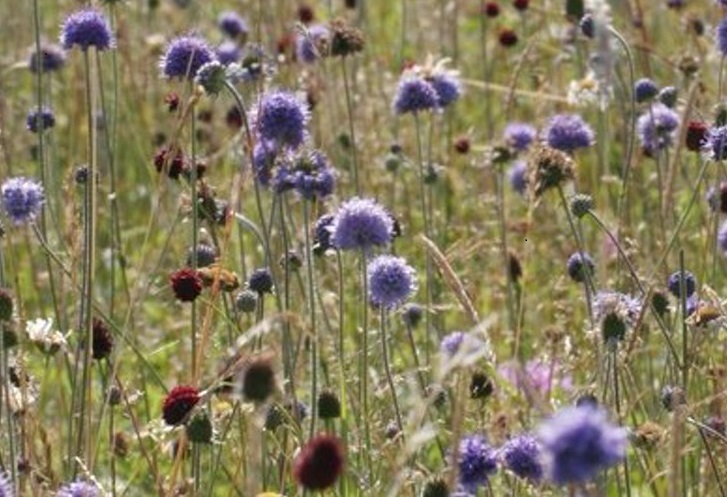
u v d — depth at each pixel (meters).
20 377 9.59
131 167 17.12
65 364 12.62
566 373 10.90
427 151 16.06
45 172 12.46
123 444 11.11
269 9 17.20
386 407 10.80
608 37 7.75
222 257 9.80
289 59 15.60
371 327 12.72
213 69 9.95
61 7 19.16
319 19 20.56
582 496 7.82
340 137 15.50
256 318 10.70
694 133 11.86
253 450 7.29
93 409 11.98
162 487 9.48
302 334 10.03
